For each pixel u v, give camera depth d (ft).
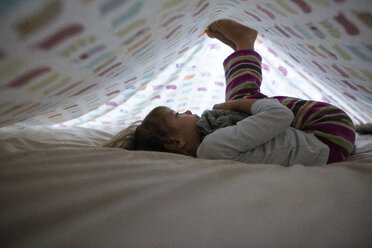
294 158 2.13
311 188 1.50
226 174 1.66
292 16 1.88
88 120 4.68
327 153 2.11
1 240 1.24
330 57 2.23
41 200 1.45
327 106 2.55
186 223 1.28
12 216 1.34
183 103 6.20
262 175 1.65
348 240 1.20
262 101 2.50
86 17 1.09
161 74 5.20
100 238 1.20
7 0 0.77
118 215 1.32
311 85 4.71
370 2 1.19
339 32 1.66
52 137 3.19
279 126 2.16
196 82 6.00
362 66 1.98
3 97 1.39
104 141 3.34
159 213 1.34
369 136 3.41
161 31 1.95
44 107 2.26
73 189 1.54
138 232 1.24
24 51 1.05
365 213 1.32
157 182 1.58
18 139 2.49
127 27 1.43
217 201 1.41
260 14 2.34
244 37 3.73
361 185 1.52
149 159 2.02
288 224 1.26
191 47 4.78
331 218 1.29
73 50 1.29
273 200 1.41
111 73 2.19
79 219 1.33
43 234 1.25
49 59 1.24
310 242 1.19
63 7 0.95
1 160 1.82
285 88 5.59
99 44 1.41
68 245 1.17
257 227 1.25
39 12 0.89
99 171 1.71
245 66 3.50
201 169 1.79
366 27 1.41
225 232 1.23
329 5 1.43
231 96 3.47
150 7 1.39
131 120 5.37
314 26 1.81
